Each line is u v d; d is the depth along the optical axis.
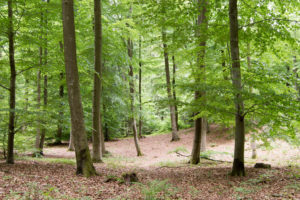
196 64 8.66
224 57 8.11
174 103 6.85
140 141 22.52
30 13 7.71
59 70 9.04
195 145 10.46
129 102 15.17
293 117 6.27
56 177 6.18
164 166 9.67
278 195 4.62
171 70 22.86
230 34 7.21
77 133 6.88
